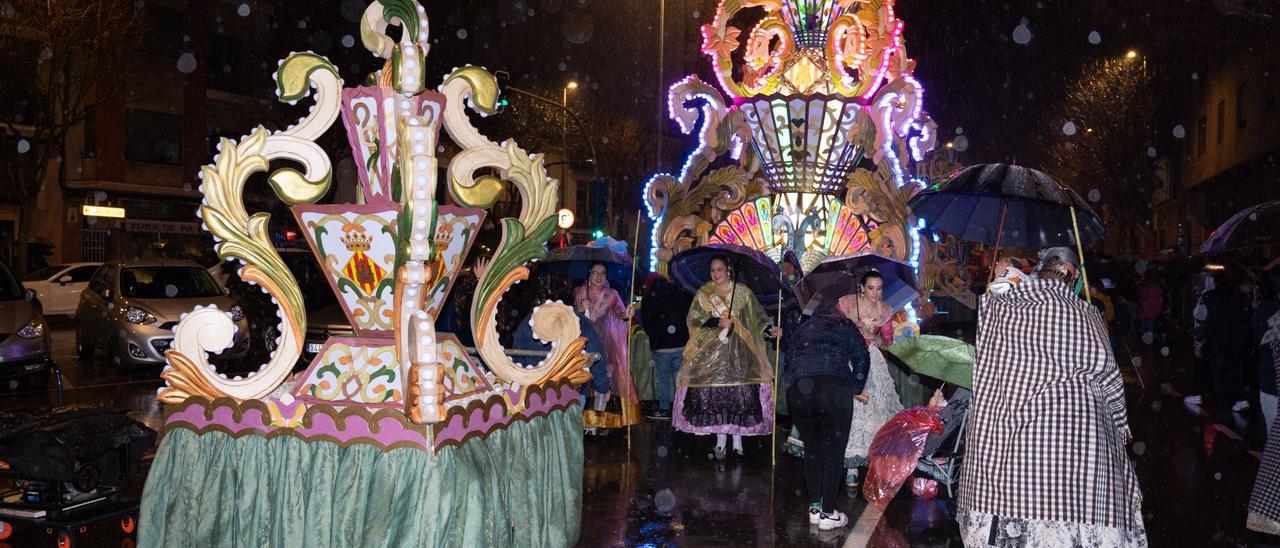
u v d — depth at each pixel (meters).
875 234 11.95
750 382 8.80
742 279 9.54
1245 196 31.94
